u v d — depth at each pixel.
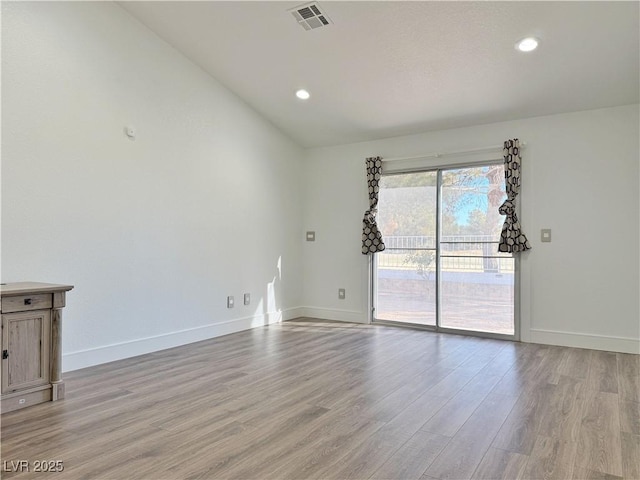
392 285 5.50
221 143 4.81
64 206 3.36
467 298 4.96
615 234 4.20
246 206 5.17
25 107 3.12
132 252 3.88
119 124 3.77
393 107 4.77
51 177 3.28
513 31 3.41
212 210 4.70
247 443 2.20
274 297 5.64
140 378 3.26
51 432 2.31
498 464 2.00
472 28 3.45
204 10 3.69
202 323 4.59
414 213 5.35
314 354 4.03
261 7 3.54
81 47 3.48
